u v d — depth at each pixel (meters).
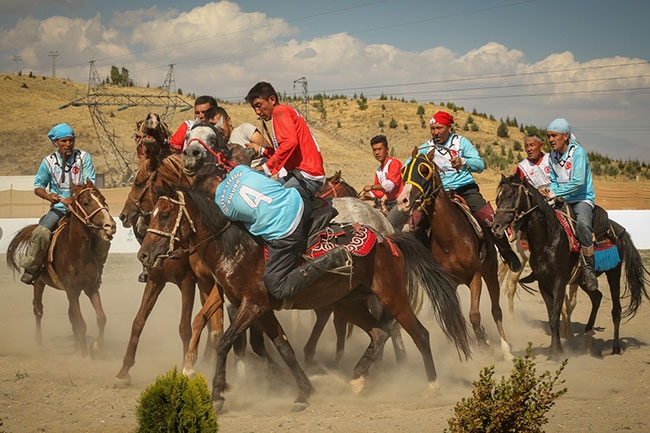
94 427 5.58
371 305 7.65
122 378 7.05
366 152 67.69
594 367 7.84
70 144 8.99
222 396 6.23
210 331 7.84
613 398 6.43
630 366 7.87
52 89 98.19
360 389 6.83
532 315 11.85
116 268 19.05
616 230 9.12
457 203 8.34
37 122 73.25
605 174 60.62
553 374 7.43
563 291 8.24
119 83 112.19
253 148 7.63
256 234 6.22
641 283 9.16
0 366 8.03
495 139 73.38
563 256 8.18
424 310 9.59
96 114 61.06
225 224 6.32
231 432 5.50
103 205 8.17
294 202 6.26
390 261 6.68
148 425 4.43
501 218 7.95
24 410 6.09
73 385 7.10
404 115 82.06
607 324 10.93
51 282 9.02
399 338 7.68
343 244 6.48
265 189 6.17
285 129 6.48
